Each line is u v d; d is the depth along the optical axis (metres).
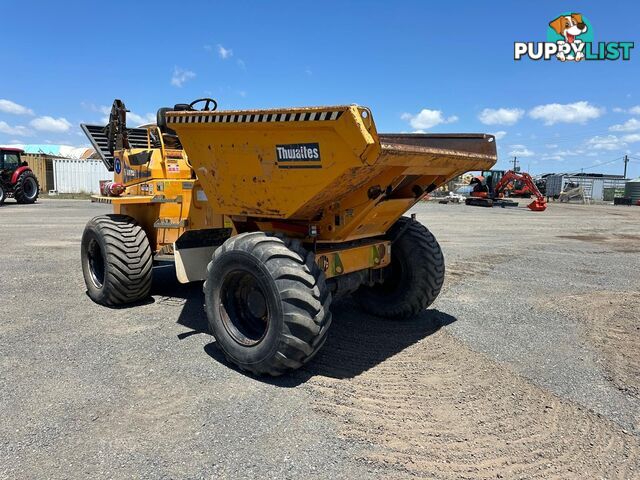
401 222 5.09
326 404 3.29
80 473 2.51
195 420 3.05
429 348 4.39
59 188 32.19
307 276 3.51
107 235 5.32
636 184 42.22
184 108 5.64
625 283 7.26
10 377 3.62
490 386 3.63
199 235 4.90
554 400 3.42
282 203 3.78
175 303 5.68
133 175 5.98
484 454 2.75
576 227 17.09
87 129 7.35
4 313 5.20
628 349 4.43
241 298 3.98
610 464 2.68
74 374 3.69
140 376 3.68
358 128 3.05
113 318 5.08
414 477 2.53
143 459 2.63
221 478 2.49
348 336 4.68
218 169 4.09
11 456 2.65
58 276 7.02
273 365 3.55
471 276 7.61
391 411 3.22
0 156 22.02
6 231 12.36
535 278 7.53
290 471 2.55
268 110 3.48
